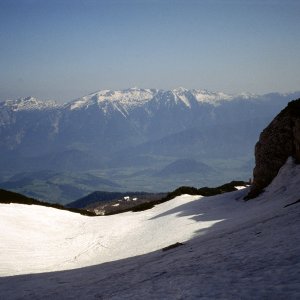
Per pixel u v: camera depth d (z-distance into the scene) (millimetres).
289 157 53094
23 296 21172
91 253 40125
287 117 55281
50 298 18875
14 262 34875
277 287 11086
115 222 56375
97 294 16766
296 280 11336
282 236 18641
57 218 58688
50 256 38594
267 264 14109
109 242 44125
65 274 28188
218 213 47719
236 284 12312
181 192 75875
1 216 51625
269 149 56062
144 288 15109
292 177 48688
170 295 12742
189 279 14672
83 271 28609
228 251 19109
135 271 21703
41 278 27250
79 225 56156
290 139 53812
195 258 20234
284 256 14625
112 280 20312
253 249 17719
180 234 39156
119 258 34312
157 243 38062
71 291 19578
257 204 46375
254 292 11078
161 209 62438
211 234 32125
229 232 27969
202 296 11742
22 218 53594
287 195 42625
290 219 23094
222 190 81500
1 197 67250
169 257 24484
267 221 25953
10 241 42469
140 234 45500
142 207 71312
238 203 53312
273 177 54188
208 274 14859
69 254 39906
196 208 55219
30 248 41094
